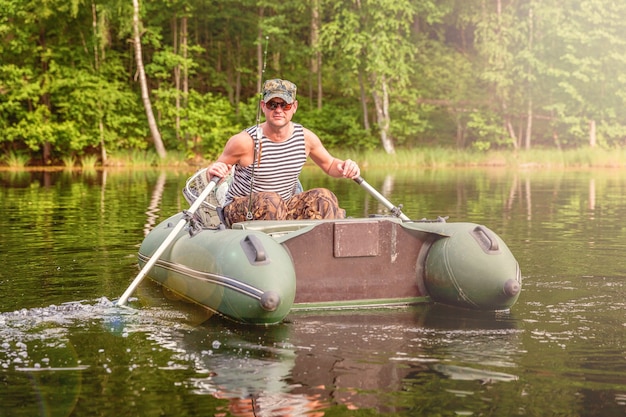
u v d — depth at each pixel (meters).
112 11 28.42
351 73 31.42
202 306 5.19
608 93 33.38
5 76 28.27
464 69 34.66
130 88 31.31
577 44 32.94
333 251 5.11
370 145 31.53
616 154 29.23
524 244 7.98
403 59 31.33
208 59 34.62
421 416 3.07
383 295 5.27
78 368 3.71
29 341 4.23
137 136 30.66
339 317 4.88
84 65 29.47
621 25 32.62
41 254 7.48
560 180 19.72
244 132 5.63
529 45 32.91
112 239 8.55
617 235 8.69
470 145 34.22
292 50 31.94
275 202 5.51
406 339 4.28
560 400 3.24
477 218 10.52
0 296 5.54
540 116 34.09
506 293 4.95
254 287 4.53
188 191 6.72
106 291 5.74
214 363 3.80
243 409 3.15
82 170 26.30
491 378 3.54
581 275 6.21
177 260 5.52
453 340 4.25
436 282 5.22
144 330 4.51
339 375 3.59
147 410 3.15
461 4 35.31
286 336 4.35
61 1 28.06
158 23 30.64
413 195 14.65
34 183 19.02
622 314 4.88
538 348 4.06
